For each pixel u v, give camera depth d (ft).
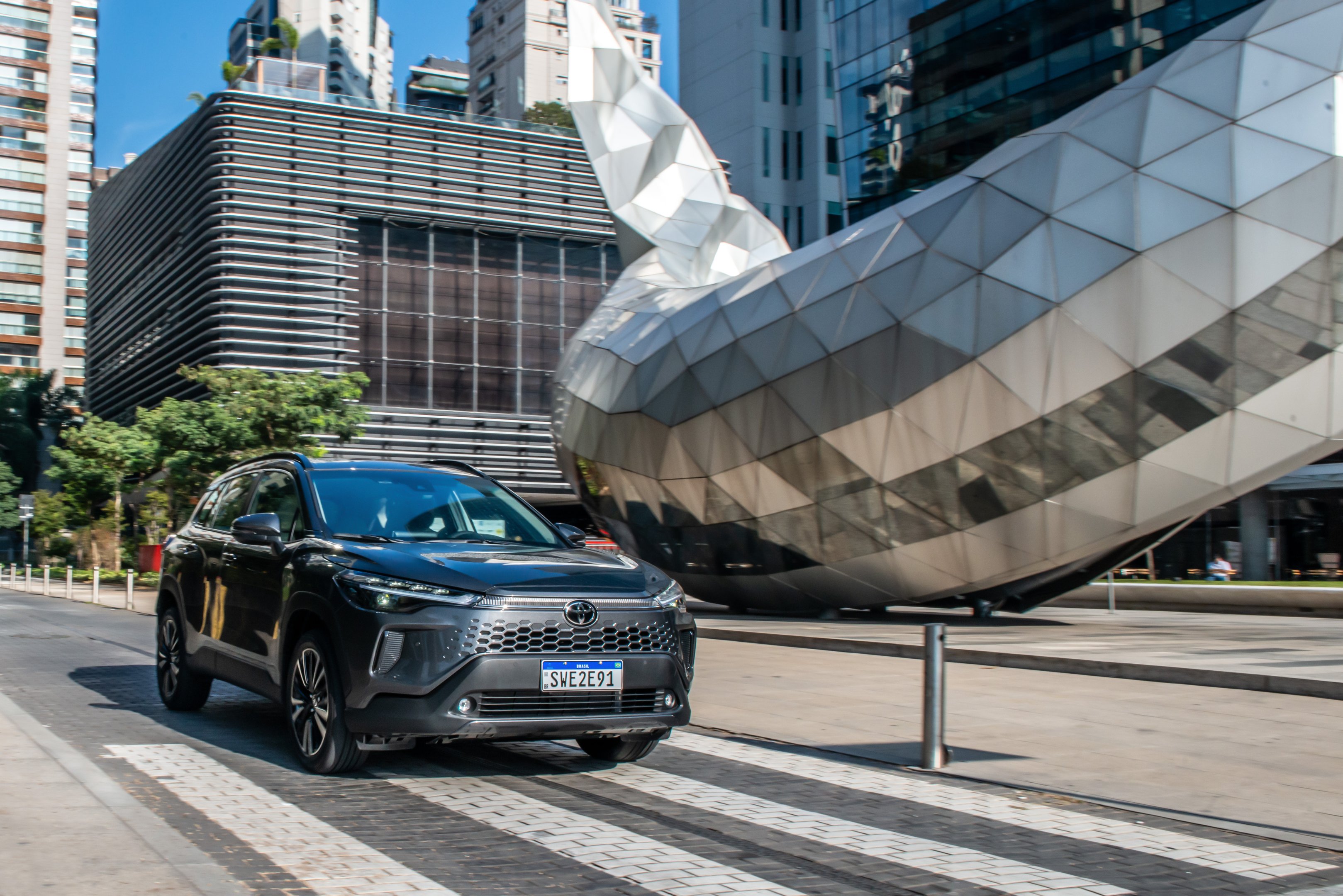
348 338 154.40
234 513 25.98
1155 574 103.96
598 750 22.08
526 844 15.39
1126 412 47.50
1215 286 45.32
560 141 178.09
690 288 70.59
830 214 203.62
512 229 174.70
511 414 172.14
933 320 50.14
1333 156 44.27
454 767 20.94
